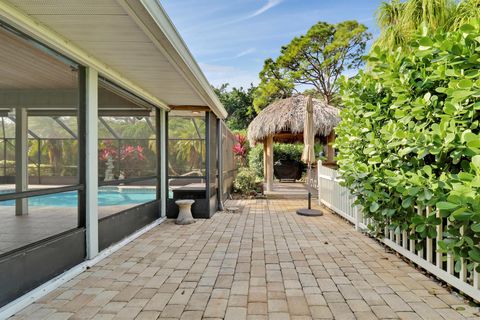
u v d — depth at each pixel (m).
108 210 4.40
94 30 2.88
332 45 21.08
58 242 3.22
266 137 10.49
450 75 2.55
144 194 5.77
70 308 2.62
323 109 9.70
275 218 6.60
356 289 3.01
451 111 2.59
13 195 2.70
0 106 3.18
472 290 2.67
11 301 2.61
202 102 6.21
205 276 3.34
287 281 3.21
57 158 3.68
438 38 2.75
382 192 3.70
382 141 3.79
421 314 2.53
